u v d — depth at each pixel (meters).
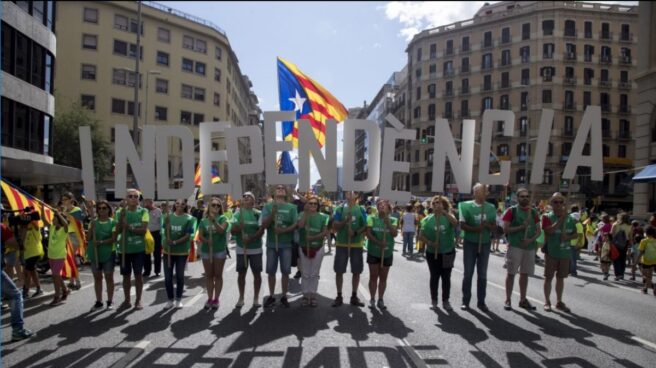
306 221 7.52
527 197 7.43
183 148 7.43
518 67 57.66
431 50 64.19
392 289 9.30
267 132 7.49
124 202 7.43
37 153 21.08
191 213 13.91
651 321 6.93
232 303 7.84
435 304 7.56
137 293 7.48
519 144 56.62
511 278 7.54
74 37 43.22
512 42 58.22
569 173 7.43
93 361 5.02
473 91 60.38
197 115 51.31
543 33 56.56
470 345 5.61
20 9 19.69
